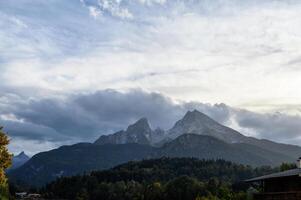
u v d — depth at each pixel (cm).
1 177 7681
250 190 11788
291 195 6138
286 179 6819
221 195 13788
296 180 6538
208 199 14438
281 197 6394
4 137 7588
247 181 7431
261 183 7612
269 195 6731
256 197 7131
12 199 12619
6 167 7606
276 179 7112
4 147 7600
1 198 11238
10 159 7638
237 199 11806
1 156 7544
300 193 5953
